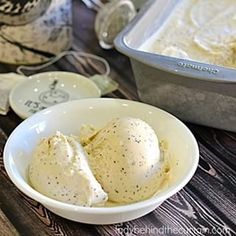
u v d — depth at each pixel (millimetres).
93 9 591
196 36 482
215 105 397
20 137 371
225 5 524
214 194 370
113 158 338
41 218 352
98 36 530
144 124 357
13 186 376
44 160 335
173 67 385
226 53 453
